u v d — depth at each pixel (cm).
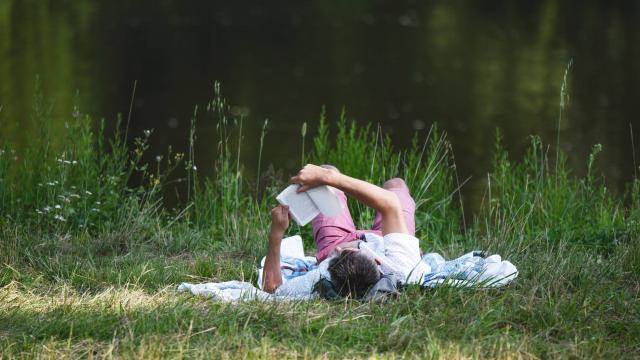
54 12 8331
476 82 6159
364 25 8494
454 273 1464
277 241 1464
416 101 5700
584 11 8838
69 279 1520
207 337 1217
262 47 7438
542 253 1645
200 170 3978
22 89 5362
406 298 1349
